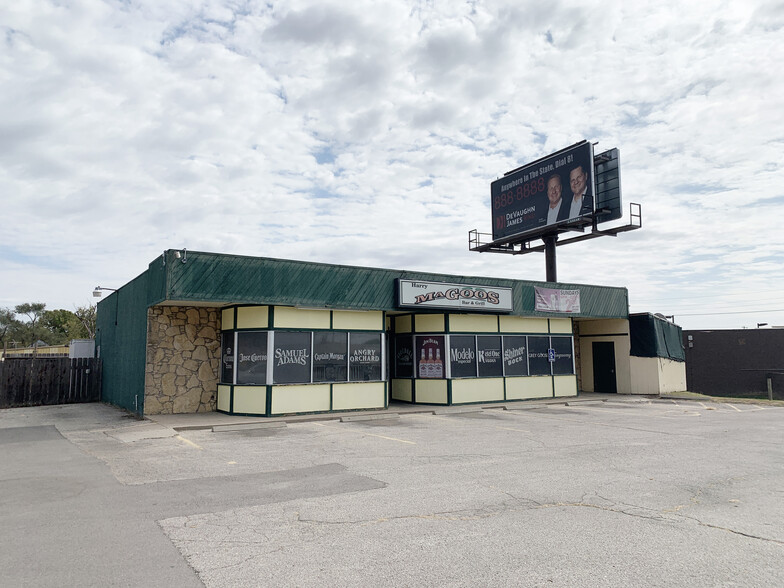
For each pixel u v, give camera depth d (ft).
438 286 60.34
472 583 14.32
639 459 31.40
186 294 46.09
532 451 34.12
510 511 20.97
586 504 21.94
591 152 77.25
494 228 92.27
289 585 14.24
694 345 100.17
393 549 16.87
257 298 49.49
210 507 21.61
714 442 37.55
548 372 71.10
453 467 29.27
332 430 44.09
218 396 54.03
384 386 57.57
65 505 21.89
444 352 62.28
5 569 15.23
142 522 19.63
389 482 25.82
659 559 15.99
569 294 72.84
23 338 181.16
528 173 86.84
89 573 14.98
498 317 67.00
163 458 32.17
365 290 56.08
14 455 33.19
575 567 15.39
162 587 14.10
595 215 77.97
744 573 14.98
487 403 64.08
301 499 22.79
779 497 23.03
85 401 70.64
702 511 20.97
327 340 54.44
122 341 62.75
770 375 93.81
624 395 76.38
